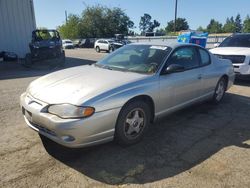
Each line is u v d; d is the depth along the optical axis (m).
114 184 2.85
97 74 3.87
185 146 3.76
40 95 3.37
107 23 51.75
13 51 15.68
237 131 4.34
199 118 4.92
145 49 4.53
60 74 4.04
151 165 3.24
